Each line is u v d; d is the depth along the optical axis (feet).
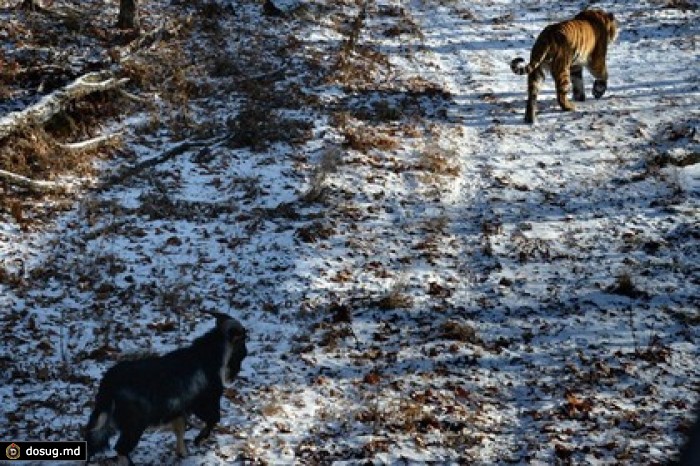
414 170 52.29
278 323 35.99
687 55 72.74
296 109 59.52
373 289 39.27
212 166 50.44
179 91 59.47
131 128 53.93
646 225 45.80
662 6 85.71
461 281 40.65
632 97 64.64
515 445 28.35
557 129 59.26
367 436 28.27
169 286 37.93
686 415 30.04
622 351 34.63
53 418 28.09
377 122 58.80
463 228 46.03
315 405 30.22
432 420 29.22
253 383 31.35
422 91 65.36
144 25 68.74
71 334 33.81
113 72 57.62
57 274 38.01
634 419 29.81
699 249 43.04
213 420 26.22
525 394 31.68
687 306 38.01
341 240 43.55
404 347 34.63
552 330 36.32
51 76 56.90
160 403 24.25
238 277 39.52
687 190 49.52
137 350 32.58
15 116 48.21
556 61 60.03
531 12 86.38
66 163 47.83
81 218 43.16
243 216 44.91
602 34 62.03
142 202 45.65
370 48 73.20
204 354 25.76
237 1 79.82
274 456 26.91
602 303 38.47
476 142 57.52
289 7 79.05
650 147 55.72
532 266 41.96
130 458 25.52
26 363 31.53
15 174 44.27
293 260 41.16
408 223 46.09
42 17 67.21
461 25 81.97
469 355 34.17
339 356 33.73
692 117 59.82
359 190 49.29
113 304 36.24
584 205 48.57
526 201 49.21
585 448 27.89
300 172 50.88
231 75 63.52
